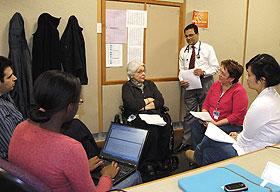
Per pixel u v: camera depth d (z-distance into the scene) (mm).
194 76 3135
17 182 844
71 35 2754
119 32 3182
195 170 1213
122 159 1884
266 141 1739
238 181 1086
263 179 1105
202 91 3293
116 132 2033
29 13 2682
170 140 2816
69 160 950
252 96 4105
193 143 2748
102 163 1649
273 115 1701
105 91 3230
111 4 3072
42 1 2721
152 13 3342
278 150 1439
